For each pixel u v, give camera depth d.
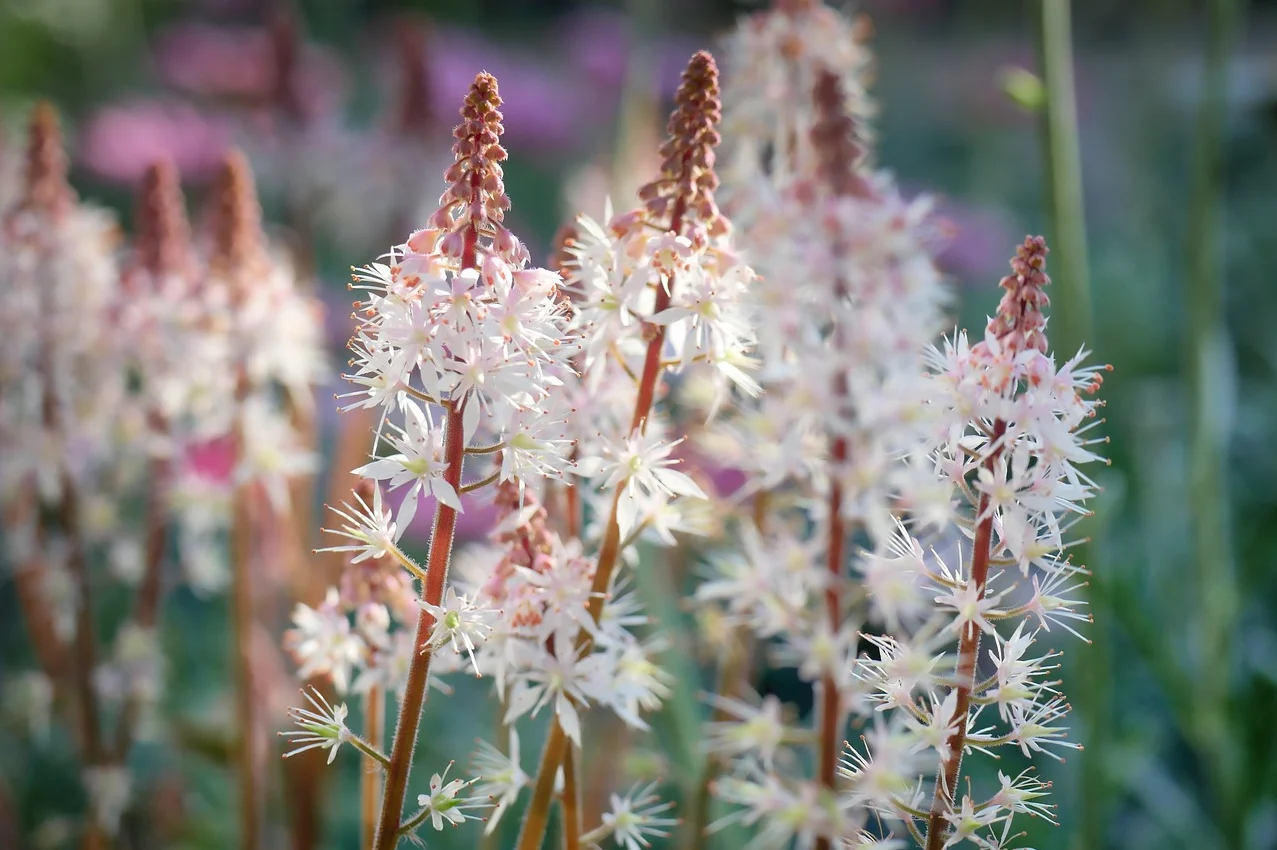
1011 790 0.30
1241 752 0.47
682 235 0.30
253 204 0.43
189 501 0.44
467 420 0.29
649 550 0.42
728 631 0.37
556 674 0.31
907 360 0.29
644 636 0.44
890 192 0.29
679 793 0.48
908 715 0.30
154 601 0.48
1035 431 0.29
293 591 0.48
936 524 0.31
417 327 0.29
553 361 0.30
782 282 0.29
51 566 0.45
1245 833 0.46
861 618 0.33
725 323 0.30
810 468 0.30
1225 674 0.47
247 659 0.43
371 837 0.35
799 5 0.37
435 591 0.29
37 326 0.44
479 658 0.32
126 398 0.48
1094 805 0.42
